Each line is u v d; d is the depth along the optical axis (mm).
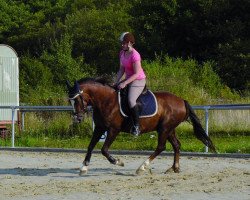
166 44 45562
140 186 11836
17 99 27016
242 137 22125
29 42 58969
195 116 14305
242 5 43750
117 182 12422
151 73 31562
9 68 26891
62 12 65562
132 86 13445
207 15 44125
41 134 23859
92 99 13398
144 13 47125
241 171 14188
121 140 22094
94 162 16578
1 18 63656
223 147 19391
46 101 28891
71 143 21609
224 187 11695
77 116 13273
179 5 45781
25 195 10906
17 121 25375
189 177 13188
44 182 12602
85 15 54312
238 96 32938
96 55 51375
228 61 40281
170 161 16766
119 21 51625
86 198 10477
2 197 10719
